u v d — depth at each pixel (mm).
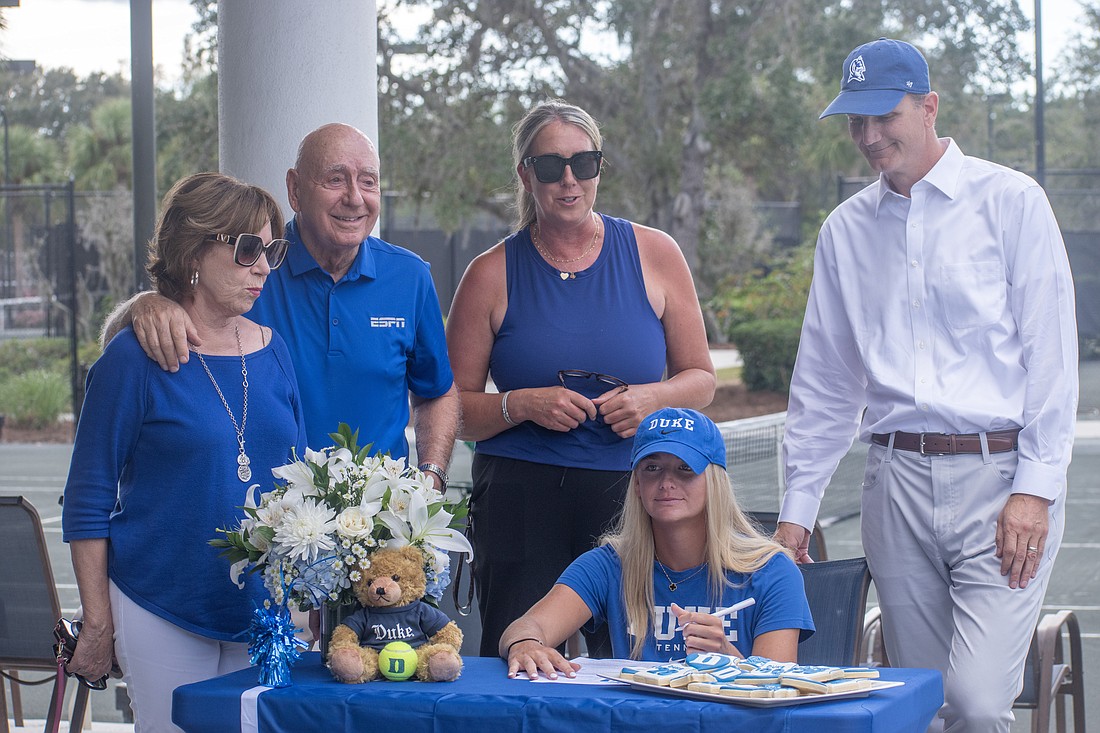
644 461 3410
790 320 23562
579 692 2840
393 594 2957
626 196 22828
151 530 3369
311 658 3273
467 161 21516
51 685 6676
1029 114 31156
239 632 3441
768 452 10289
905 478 3947
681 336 4523
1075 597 9086
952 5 22906
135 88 6703
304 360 3877
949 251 3906
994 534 3826
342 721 2826
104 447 3350
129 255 28344
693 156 22188
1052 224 3861
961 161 3951
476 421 4379
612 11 21828
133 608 3387
